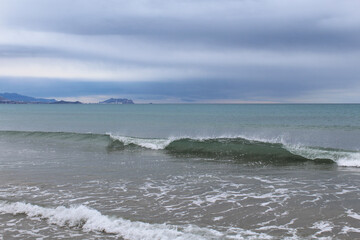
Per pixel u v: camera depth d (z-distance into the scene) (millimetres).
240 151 17141
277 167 13547
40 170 12750
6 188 9969
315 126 36500
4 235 6598
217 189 9875
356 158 14367
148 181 10938
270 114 73062
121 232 6582
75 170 12797
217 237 6176
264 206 8188
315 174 12062
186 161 15039
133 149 19031
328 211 7762
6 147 19891
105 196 9133
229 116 64500
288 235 6336
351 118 52906
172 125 40906
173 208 8062
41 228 6934
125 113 85625
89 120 52438
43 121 49781
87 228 6879
